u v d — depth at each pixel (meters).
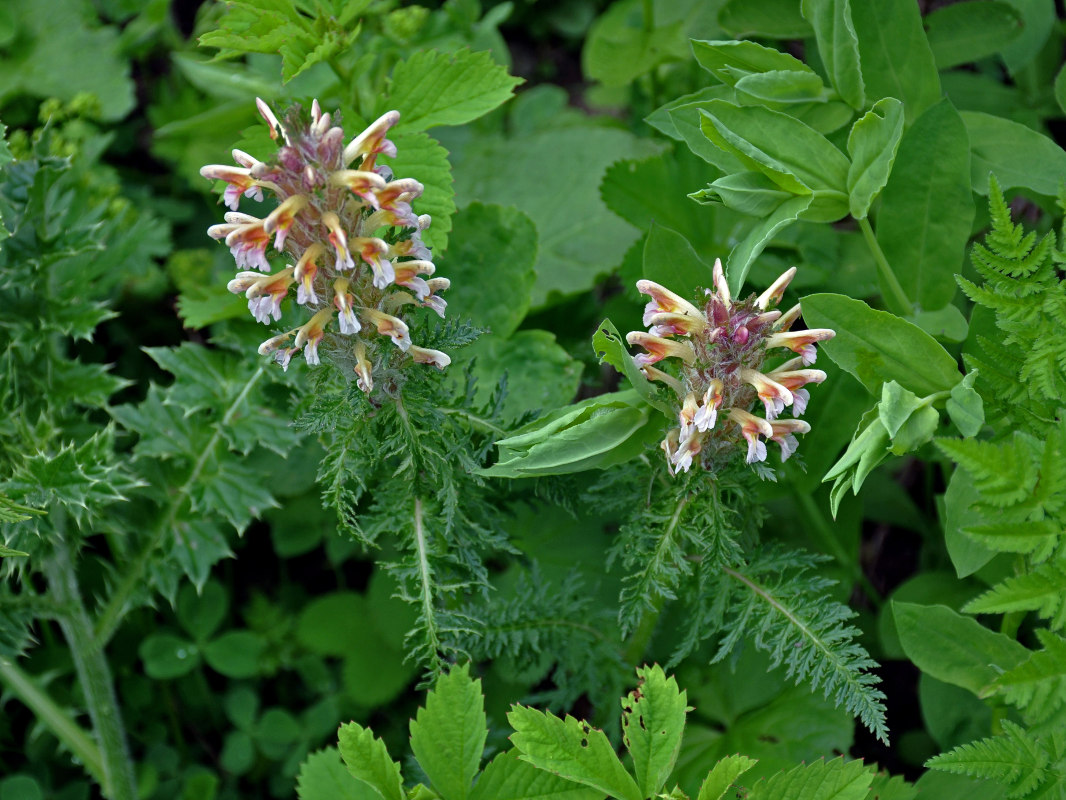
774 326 2.19
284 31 2.89
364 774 2.29
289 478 3.78
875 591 3.71
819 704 2.92
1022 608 2.09
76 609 3.18
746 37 3.74
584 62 4.94
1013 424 2.49
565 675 2.87
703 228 3.40
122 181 4.66
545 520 3.46
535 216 4.20
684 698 2.28
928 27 3.31
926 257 2.79
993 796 2.60
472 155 4.43
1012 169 2.86
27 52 4.56
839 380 2.93
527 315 3.91
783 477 2.99
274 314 2.22
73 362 3.29
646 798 2.27
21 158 3.79
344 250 2.08
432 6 4.71
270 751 3.67
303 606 4.05
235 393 3.28
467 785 2.33
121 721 3.38
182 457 3.27
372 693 3.62
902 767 3.48
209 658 3.72
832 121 2.82
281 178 2.13
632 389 2.37
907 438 2.30
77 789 3.51
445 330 2.42
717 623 2.51
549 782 2.38
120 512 3.26
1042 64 3.64
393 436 2.46
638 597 2.40
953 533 2.47
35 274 3.26
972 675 2.63
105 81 4.53
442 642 2.75
